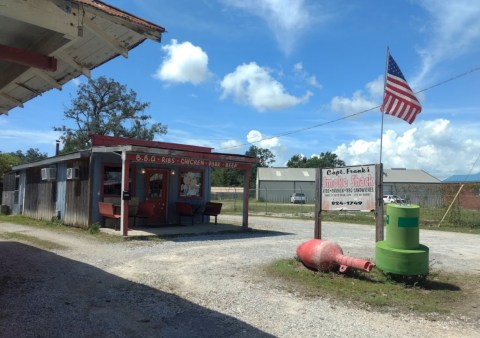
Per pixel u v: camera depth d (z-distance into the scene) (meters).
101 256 10.40
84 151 16.20
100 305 6.37
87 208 16.16
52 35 4.96
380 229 8.92
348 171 9.59
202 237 14.76
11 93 7.19
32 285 7.35
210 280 8.05
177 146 18.86
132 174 17.06
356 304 6.68
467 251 13.02
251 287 7.57
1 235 14.19
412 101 9.57
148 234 14.20
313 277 8.25
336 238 15.80
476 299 7.09
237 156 17.17
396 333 5.44
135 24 4.94
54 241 12.84
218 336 5.23
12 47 4.94
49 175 19.00
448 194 23.78
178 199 18.53
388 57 9.83
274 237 15.45
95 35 5.13
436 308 6.50
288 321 5.82
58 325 5.42
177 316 5.95
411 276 7.87
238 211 33.62
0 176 34.94
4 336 4.96
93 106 47.97
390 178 73.50
